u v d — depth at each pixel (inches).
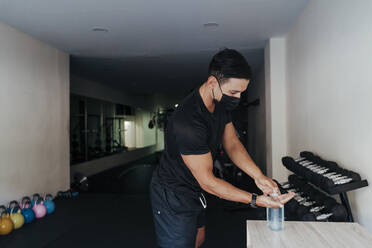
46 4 101.6
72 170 217.9
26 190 131.5
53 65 155.7
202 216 57.1
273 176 137.9
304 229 40.7
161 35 137.4
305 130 104.7
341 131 72.7
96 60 189.5
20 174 127.8
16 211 114.2
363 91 61.2
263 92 192.9
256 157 221.3
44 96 146.9
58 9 106.0
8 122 121.3
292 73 124.6
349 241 36.6
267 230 40.3
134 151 369.4
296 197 74.7
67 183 167.2
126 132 354.9
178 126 44.1
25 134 131.6
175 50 165.2
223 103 43.6
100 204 144.0
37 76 141.5
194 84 296.5
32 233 104.8
